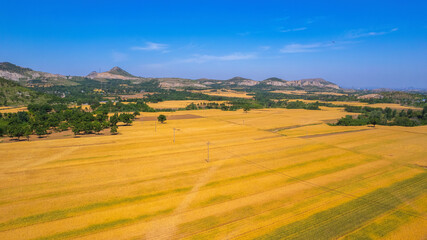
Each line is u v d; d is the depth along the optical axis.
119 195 48.72
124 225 38.62
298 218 40.94
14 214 41.28
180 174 60.47
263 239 35.47
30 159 71.06
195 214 41.94
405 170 63.75
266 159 72.88
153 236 36.00
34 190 50.56
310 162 70.12
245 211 43.03
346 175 60.16
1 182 54.44
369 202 46.56
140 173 60.88
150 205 44.88
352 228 38.31
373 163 69.25
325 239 35.53
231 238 35.66
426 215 42.22
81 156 74.50
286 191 51.00
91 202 45.75
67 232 36.69
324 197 48.44
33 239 35.03
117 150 81.81
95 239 35.16
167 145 89.50
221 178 58.03
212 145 89.81
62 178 57.09
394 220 40.66
